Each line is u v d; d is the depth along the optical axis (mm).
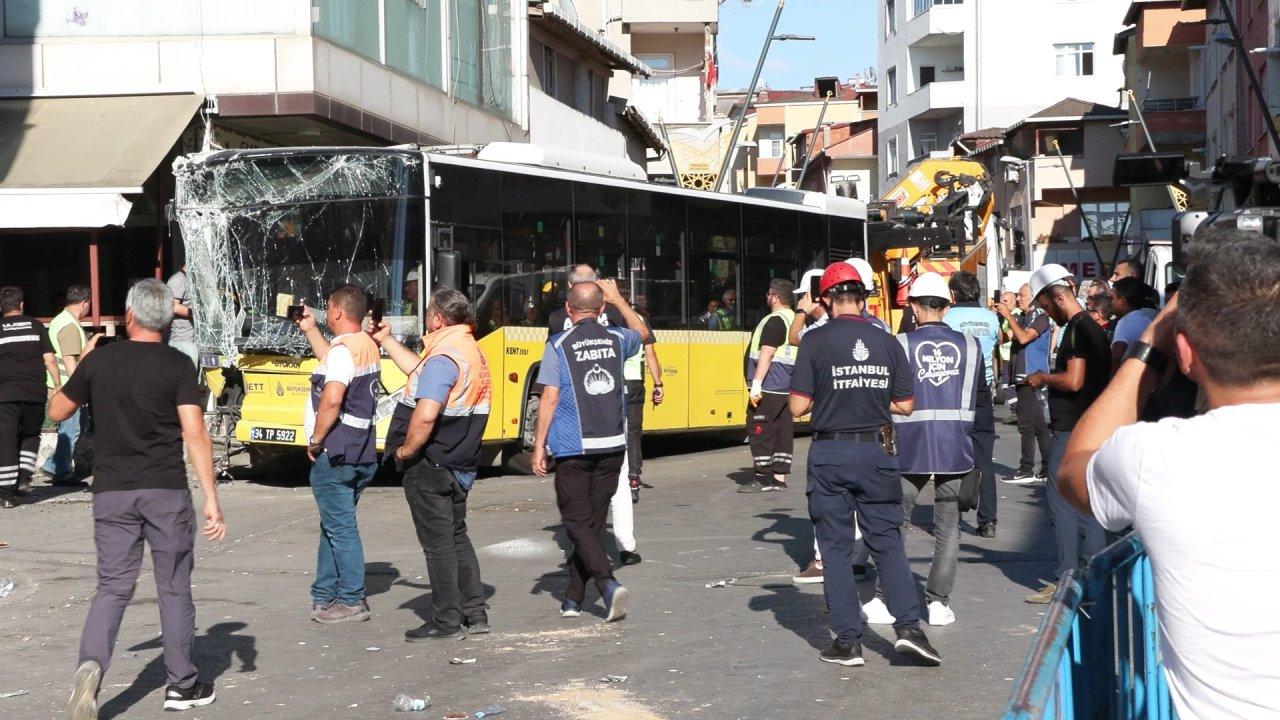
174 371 6746
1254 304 2701
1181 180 10328
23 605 9750
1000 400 24844
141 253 20734
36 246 20672
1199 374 2811
